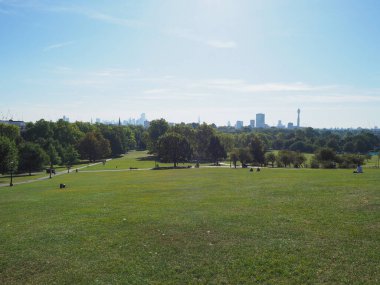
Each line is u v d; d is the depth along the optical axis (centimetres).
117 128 17325
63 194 3559
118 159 14275
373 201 2148
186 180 4725
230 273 1206
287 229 1664
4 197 3644
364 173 4481
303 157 8969
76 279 1215
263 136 18525
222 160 13538
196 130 14338
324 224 1712
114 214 2203
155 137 15562
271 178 4303
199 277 1191
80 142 12756
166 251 1445
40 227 1925
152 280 1187
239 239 1552
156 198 2906
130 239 1623
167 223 1883
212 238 1582
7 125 10438
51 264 1354
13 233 1816
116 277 1217
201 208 2295
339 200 2273
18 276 1259
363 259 1254
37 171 9238
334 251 1348
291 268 1218
